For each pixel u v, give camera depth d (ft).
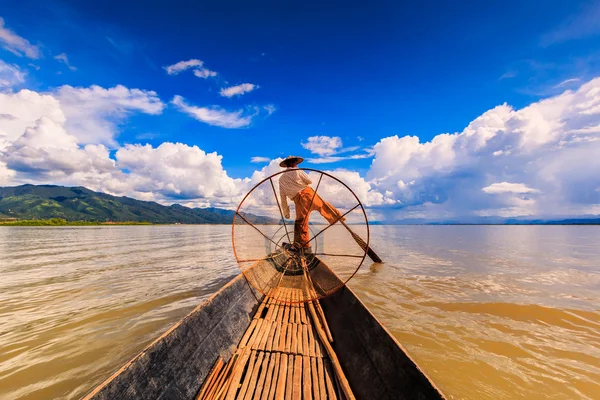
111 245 63.00
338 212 18.72
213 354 9.30
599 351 11.71
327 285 15.93
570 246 59.00
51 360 11.66
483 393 9.10
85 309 17.54
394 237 94.58
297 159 19.71
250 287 15.06
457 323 14.58
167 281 25.00
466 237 97.35
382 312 16.20
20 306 18.19
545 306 16.99
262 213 18.66
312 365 9.12
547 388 9.33
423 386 6.21
